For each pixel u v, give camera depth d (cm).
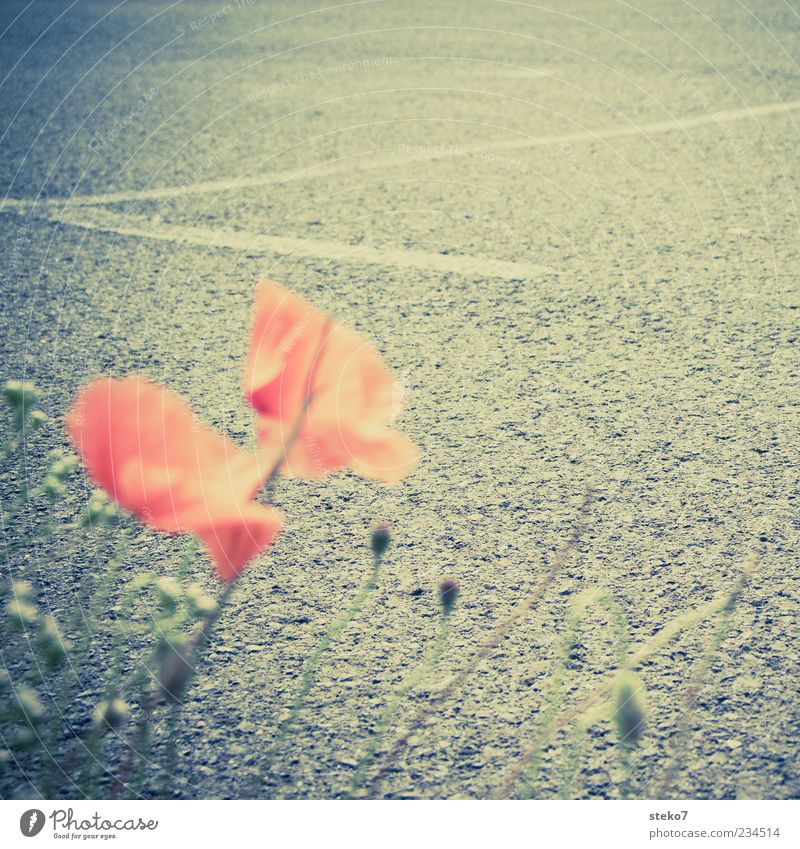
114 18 670
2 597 185
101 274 323
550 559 190
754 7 634
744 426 230
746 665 162
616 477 214
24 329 290
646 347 269
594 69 529
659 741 149
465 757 149
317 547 194
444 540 196
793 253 321
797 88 480
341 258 329
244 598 182
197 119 471
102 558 194
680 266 316
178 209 373
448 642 171
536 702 157
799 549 190
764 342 268
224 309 298
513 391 249
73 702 161
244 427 229
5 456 228
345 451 207
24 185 401
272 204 375
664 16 628
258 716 157
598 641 169
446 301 298
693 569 186
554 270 317
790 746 147
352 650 170
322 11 686
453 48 582
